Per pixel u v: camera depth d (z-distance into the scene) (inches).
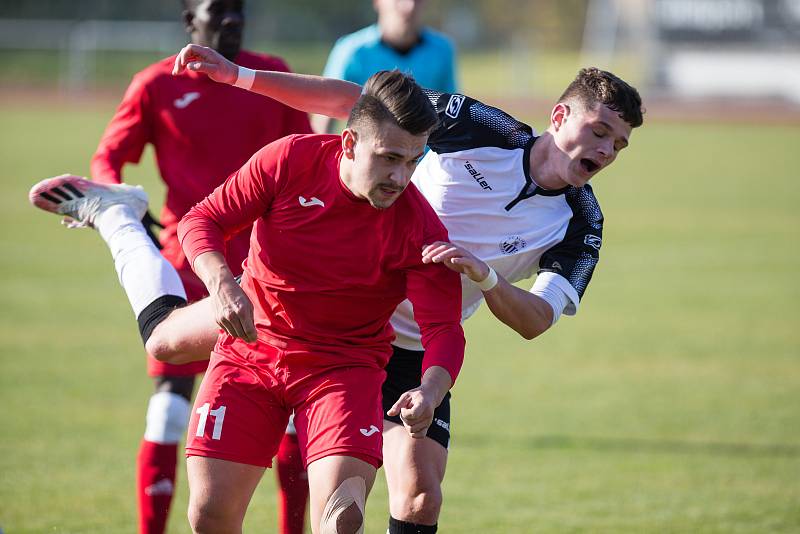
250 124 781.9
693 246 2128.4
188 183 775.7
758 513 791.1
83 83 5378.9
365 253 531.5
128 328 1412.4
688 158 3678.6
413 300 535.5
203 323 583.2
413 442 598.2
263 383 540.4
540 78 5959.6
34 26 6235.2
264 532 750.5
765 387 1188.5
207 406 536.4
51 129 3814.0
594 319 1545.3
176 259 767.7
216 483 521.0
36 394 1101.1
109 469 879.7
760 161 3595.0
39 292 1612.9
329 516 505.0
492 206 619.8
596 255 617.3
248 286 553.0
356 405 530.0
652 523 765.9
